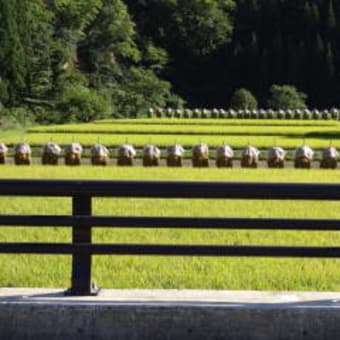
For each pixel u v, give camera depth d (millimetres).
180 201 42531
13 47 182750
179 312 17484
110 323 17484
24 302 17594
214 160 82312
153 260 25844
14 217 18109
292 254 18203
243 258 26406
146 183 18047
